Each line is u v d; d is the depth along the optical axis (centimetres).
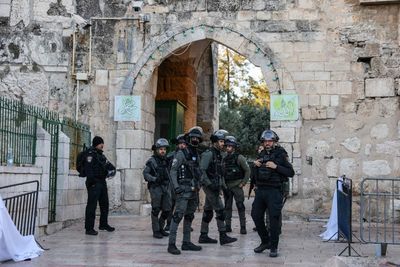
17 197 1084
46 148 1303
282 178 1054
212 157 1153
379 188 1653
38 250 1061
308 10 1719
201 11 1766
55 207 1422
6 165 1141
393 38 1684
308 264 969
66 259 1005
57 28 1828
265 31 1733
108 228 1403
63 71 1814
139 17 1781
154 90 1873
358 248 1165
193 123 2325
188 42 1769
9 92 1823
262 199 1064
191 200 1102
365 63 1695
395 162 1653
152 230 1357
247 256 1048
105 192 1398
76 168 1477
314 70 1703
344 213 1094
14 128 1196
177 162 1081
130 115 1770
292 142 1691
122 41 1797
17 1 1838
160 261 989
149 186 1300
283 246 1180
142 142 1780
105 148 1780
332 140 1683
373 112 1675
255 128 3684
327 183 1673
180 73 2195
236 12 1752
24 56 1827
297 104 1698
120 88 1788
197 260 1002
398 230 1454
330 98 1692
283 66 1714
